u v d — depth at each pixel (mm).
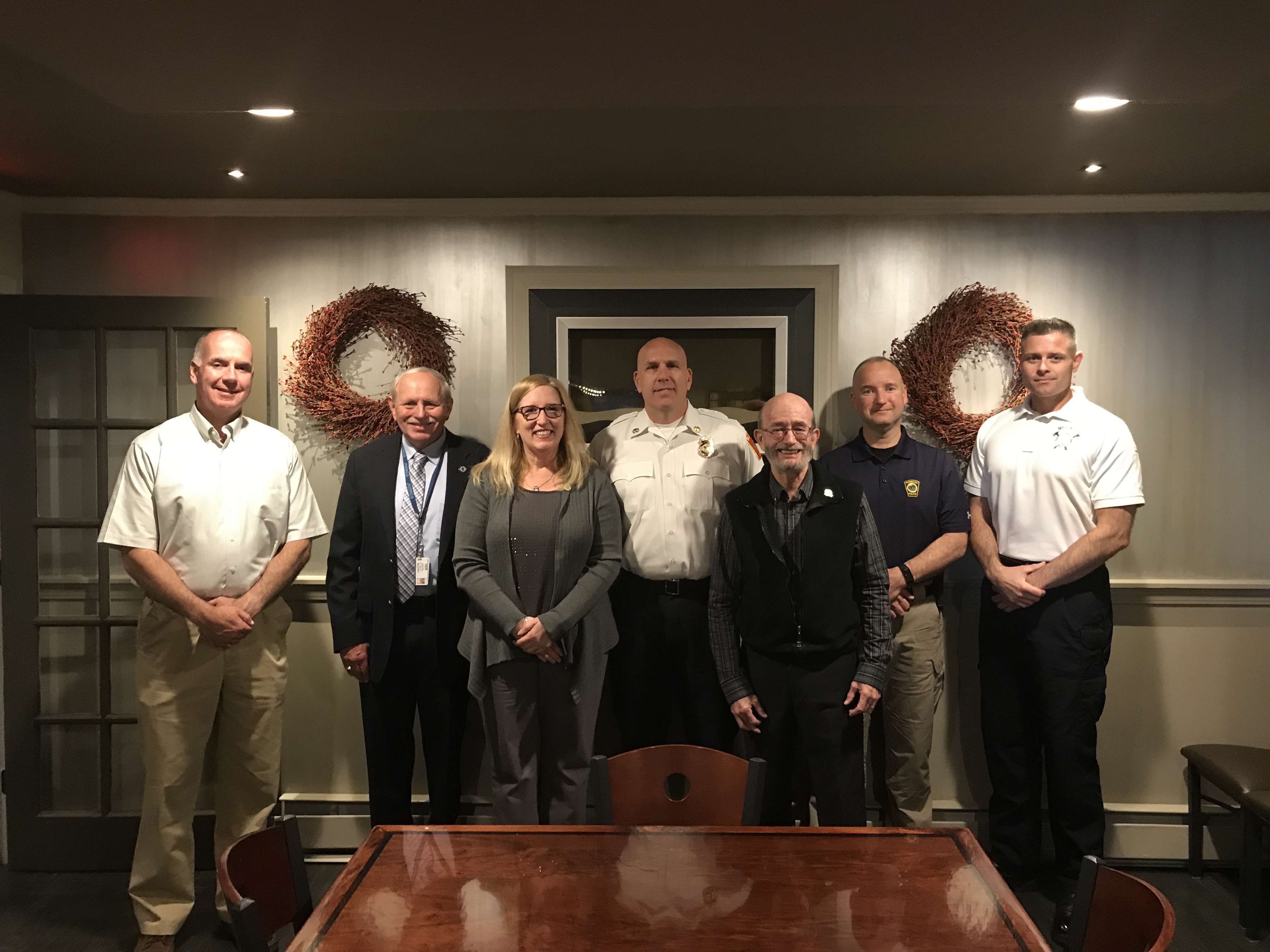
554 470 2691
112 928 2752
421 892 1433
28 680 3102
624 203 3211
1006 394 3209
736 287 3221
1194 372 3186
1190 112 2350
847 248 3219
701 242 3234
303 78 1982
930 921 1344
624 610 2863
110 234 3236
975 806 3215
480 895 1423
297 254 3248
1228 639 3176
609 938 1292
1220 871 3115
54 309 3059
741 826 1705
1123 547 2717
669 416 2936
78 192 3129
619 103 2152
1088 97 2133
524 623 2486
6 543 3082
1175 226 3174
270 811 2809
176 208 3225
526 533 2590
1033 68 1950
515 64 1916
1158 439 3195
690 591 2836
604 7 1652
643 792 1847
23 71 2076
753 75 1983
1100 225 3188
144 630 2660
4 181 2994
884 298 3219
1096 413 2797
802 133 2527
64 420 3090
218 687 2703
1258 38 1792
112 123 2432
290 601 3234
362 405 3180
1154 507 3201
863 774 2557
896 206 3189
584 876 1485
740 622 2639
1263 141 2580
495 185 3047
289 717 3242
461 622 2826
